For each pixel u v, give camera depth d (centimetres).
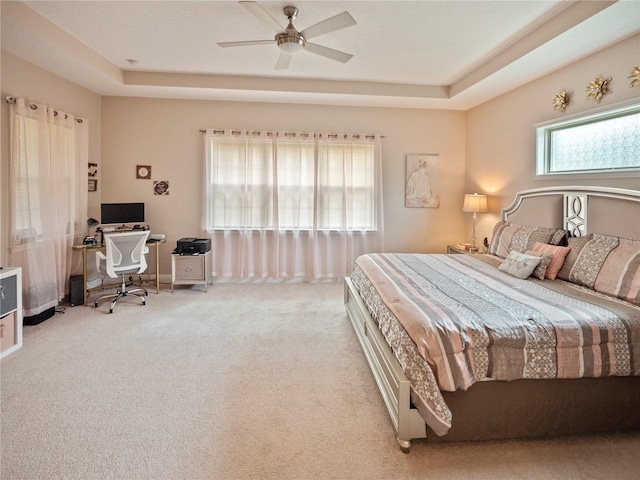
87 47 344
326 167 496
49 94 371
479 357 168
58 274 374
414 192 521
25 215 334
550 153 364
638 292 209
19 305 281
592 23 253
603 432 187
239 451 172
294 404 212
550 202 330
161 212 488
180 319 354
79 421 192
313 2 260
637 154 274
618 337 177
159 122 479
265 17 237
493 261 345
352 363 264
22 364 256
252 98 469
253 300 421
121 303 404
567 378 176
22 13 268
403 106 500
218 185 487
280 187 496
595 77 302
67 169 390
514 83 392
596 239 263
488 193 467
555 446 178
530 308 195
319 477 157
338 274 516
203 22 293
